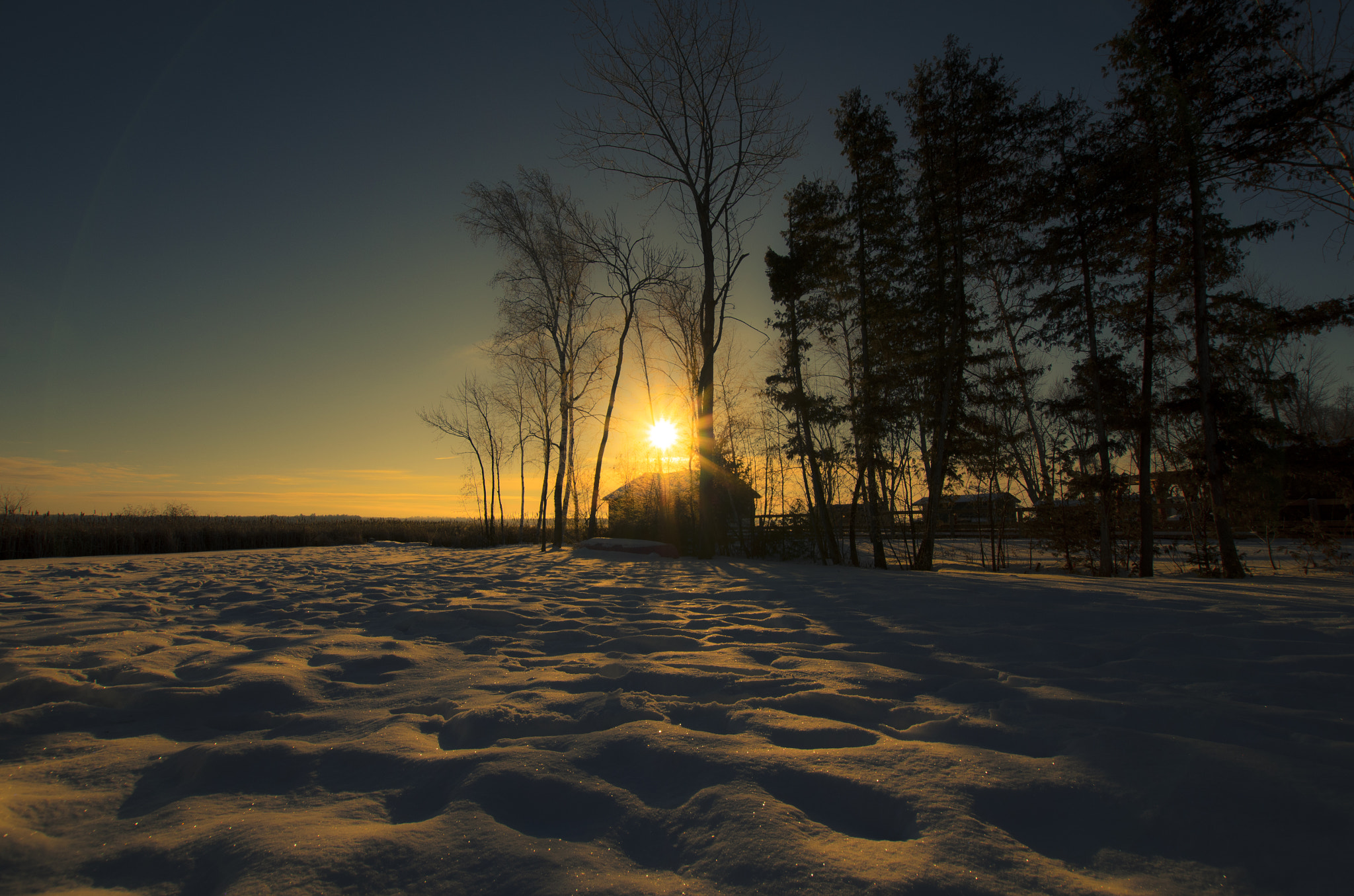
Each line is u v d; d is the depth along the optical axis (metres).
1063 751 2.13
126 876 1.47
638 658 3.77
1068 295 15.70
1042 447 19.69
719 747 2.14
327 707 2.89
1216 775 1.84
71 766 2.19
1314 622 4.73
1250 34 13.05
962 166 14.69
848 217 14.96
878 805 1.73
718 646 4.21
